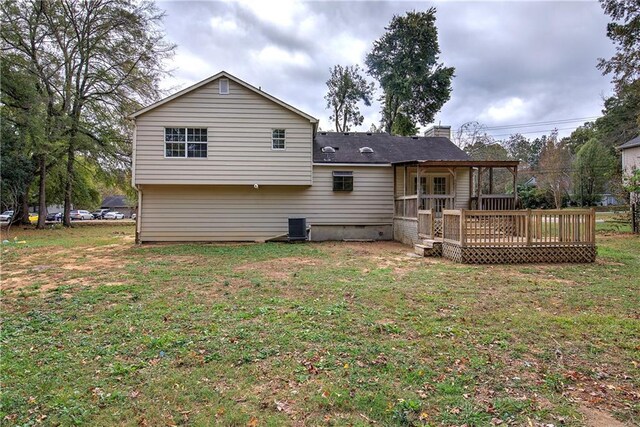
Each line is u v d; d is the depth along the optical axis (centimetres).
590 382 327
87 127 2272
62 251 1216
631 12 1603
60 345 409
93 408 285
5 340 421
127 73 2231
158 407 287
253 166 1405
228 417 273
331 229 1536
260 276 774
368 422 267
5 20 1952
